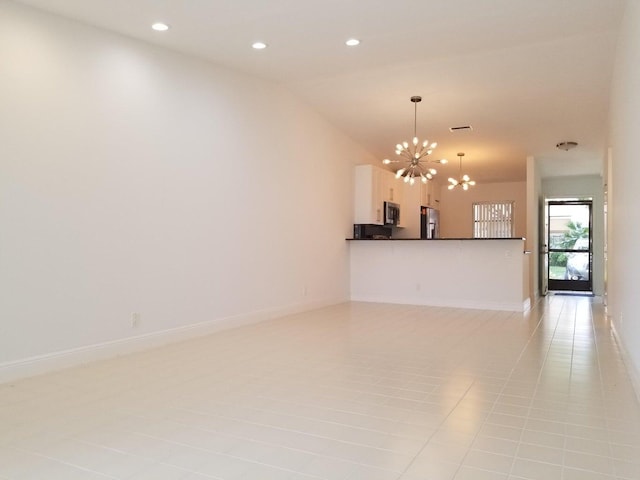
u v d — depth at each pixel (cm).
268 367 375
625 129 405
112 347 407
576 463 212
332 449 227
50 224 363
